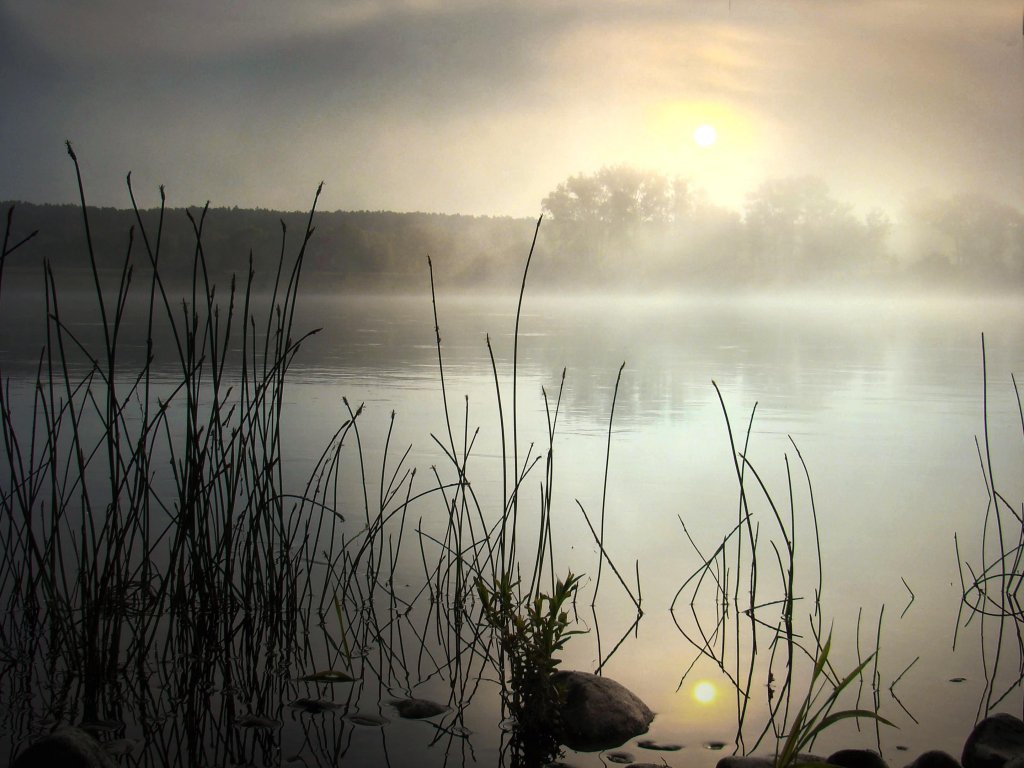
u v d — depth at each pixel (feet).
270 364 47.98
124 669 10.51
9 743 8.60
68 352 52.65
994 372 45.21
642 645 11.21
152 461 21.76
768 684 10.07
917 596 13.02
